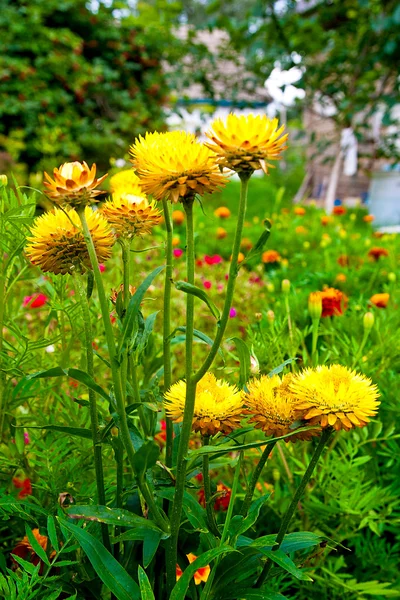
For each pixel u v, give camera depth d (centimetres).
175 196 37
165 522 42
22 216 54
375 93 365
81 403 44
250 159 35
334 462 66
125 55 342
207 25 307
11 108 299
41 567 50
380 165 530
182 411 42
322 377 40
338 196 589
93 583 47
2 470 59
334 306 90
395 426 75
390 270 150
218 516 66
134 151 40
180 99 465
